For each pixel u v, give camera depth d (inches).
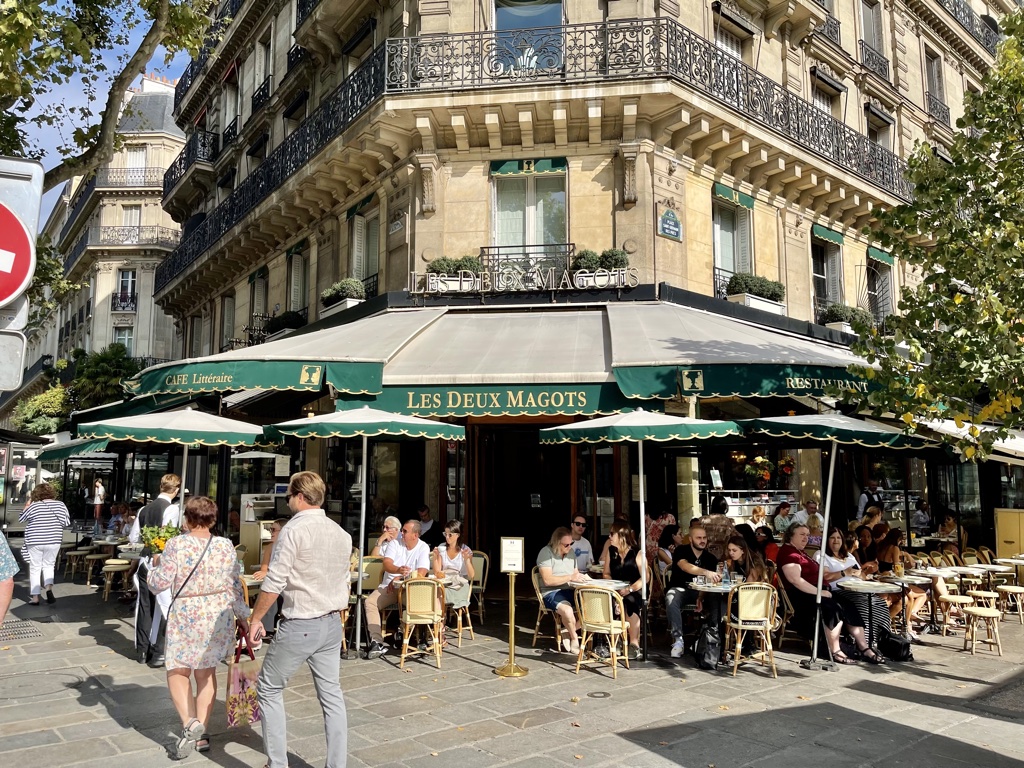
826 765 177.3
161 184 1421.0
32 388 1872.5
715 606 273.4
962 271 301.1
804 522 441.4
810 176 522.0
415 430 294.5
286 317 601.0
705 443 436.8
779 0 534.0
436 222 459.8
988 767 176.4
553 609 301.4
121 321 1384.1
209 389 327.9
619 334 358.9
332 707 161.6
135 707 219.3
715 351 326.3
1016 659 293.1
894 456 560.7
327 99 509.7
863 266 609.0
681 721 209.8
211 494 740.7
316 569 162.2
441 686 245.6
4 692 235.1
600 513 453.7
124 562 423.2
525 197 465.7
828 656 287.4
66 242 1674.5
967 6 802.2
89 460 818.8
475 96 431.2
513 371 325.7
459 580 314.3
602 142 452.1
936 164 327.3
